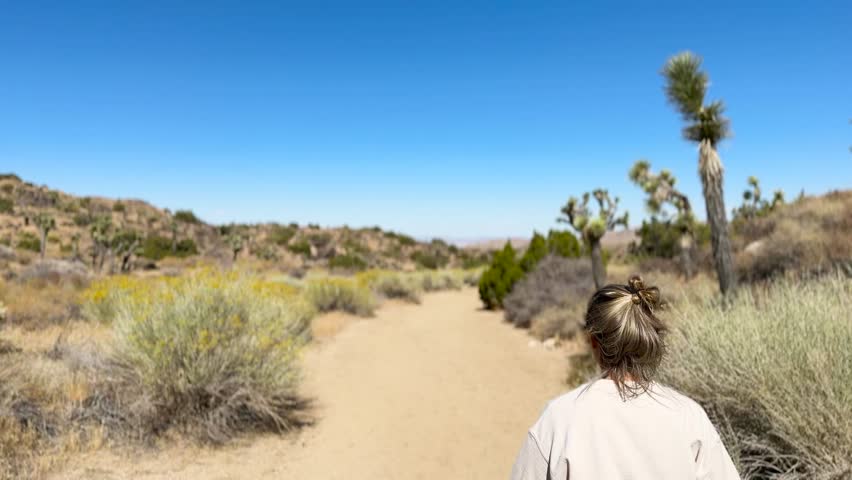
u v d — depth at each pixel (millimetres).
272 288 11398
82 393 5855
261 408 6039
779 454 3545
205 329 6082
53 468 4480
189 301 6461
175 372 5742
